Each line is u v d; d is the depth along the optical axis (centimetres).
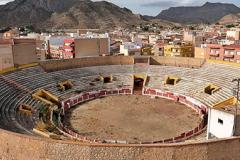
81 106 5812
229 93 5466
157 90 6412
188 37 12669
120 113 5419
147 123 4938
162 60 7406
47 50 10650
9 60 6538
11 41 7262
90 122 4975
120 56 7512
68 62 6981
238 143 2709
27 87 5728
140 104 5925
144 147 2525
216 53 8069
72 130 4616
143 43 12631
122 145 2530
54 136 3878
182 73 6819
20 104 5053
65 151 2572
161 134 4484
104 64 7438
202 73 6588
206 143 2595
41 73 6381
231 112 3575
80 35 11969
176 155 2555
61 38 11006
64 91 6081
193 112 5453
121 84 6744
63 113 5309
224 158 2680
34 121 4562
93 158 2541
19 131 3791
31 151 2664
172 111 5512
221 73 6331
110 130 4641
